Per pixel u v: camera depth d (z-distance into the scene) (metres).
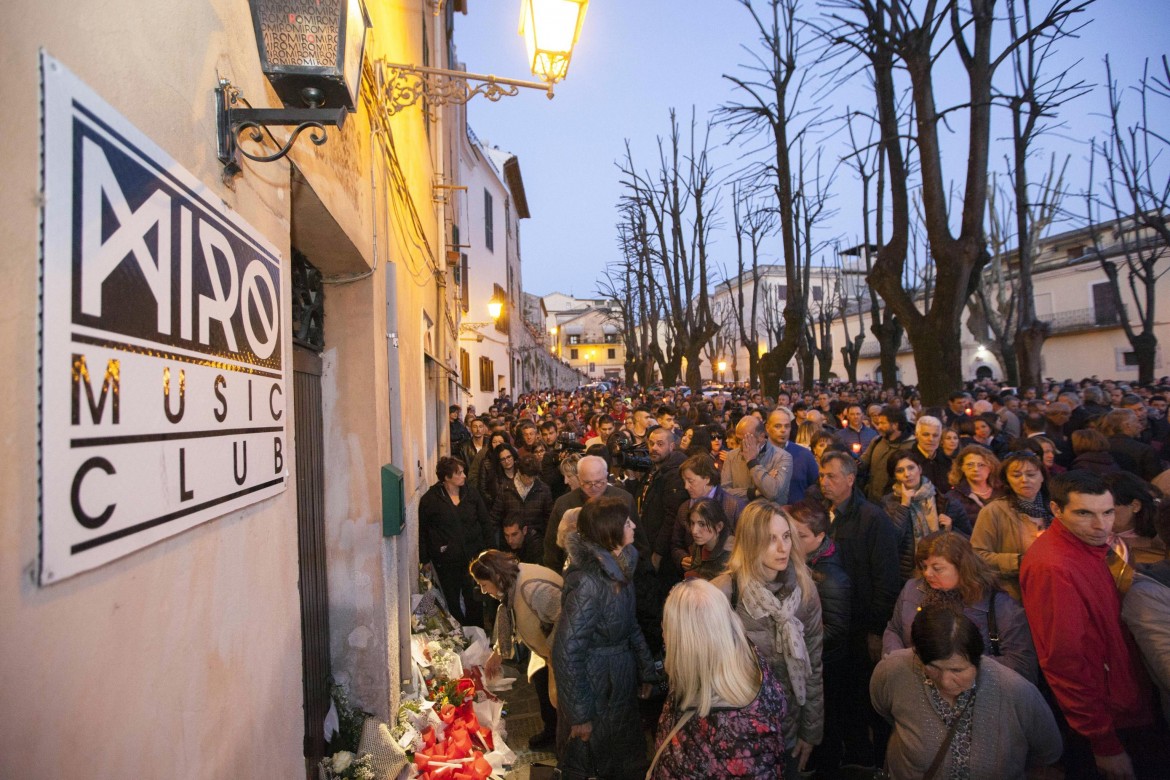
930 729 2.28
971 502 4.44
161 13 1.35
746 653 2.27
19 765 0.87
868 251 19.97
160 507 1.24
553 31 3.65
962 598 2.86
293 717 2.12
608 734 2.96
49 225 0.94
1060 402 8.09
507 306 30.38
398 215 4.73
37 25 0.95
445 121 11.37
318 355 3.38
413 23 6.43
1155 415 8.28
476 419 9.68
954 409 8.76
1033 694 2.22
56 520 0.94
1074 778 2.78
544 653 3.63
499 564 3.75
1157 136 14.12
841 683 3.50
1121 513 3.19
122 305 1.13
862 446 7.37
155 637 1.23
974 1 8.77
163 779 1.24
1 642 0.84
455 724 3.90
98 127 1.08
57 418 0.95
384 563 3.52
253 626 1.76
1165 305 30.83
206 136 1.56
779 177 15.48
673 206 24.91
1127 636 2.58
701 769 2.17
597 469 4.41
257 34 1.97
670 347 30.62
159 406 1.25
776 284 58.34
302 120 1.72
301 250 3.11
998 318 28.73
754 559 2.89
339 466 3.47
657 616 4.67
